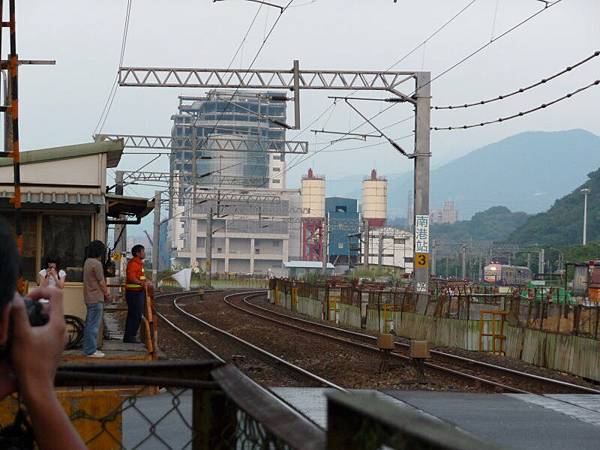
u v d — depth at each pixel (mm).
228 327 56156
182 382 5238
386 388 25938
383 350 29859
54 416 3439
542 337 36031
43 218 27625
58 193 26953
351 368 31766
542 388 27344
